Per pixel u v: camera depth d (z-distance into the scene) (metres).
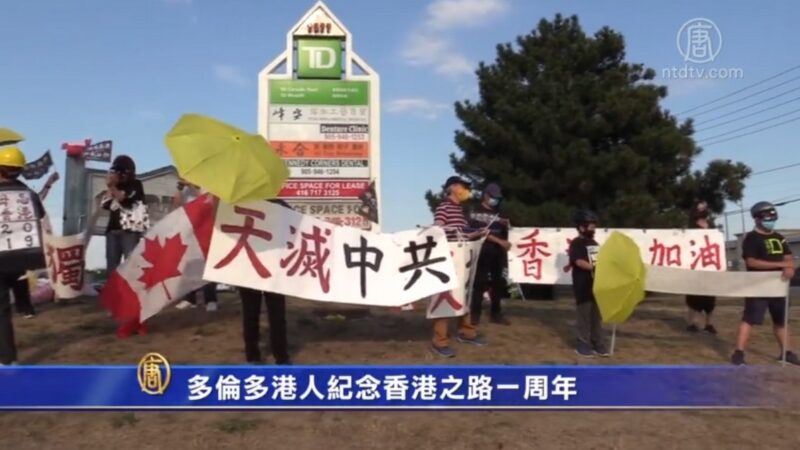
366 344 8.72
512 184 24.50
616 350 8.86
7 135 8.48
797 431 6.36
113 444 5.88
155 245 8.11
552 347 8.91
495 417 6.54
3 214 7.04
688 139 24.25
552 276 11.09
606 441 6.07
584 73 25.77
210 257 7.33
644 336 9.96
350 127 10.84
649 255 11.23
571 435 6.18
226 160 6.82
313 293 7.54
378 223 10.74
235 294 13.70
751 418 6.64
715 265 11.21
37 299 11.65
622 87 24.56
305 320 9.97
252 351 7.59
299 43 10.84
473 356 8.29
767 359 8.73
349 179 10.80
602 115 24.08
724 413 6.75
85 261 10.73
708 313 10.37
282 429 6.21
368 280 7.72
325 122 10.82
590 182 23.62
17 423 6.22
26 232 7.11
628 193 23.52
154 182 13.60
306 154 10.79
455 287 7.79
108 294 8.14
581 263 8.54
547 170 24.14
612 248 8.12
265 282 7.38
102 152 13.20
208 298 10.37
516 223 23.30
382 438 6.08
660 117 25.27
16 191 7.16
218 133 7.02
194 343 8.51
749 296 8.36
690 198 25.30
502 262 10.53
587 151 23.38
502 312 11.52
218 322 9.65
